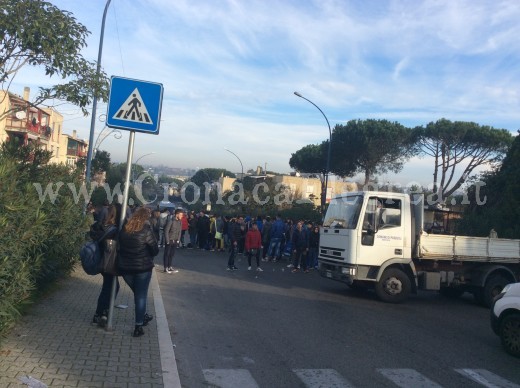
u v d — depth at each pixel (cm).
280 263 2058
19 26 775
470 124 3872
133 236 677
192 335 759
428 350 761
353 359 685
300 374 606
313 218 2811
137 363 573
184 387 538
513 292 785
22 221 580
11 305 557
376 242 1179
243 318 905
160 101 722
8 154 791
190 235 2508
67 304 851
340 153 4516
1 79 835
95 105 1755
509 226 1992
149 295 1048
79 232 1052
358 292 1348
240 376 584
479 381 621
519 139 2791
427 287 1202
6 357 554
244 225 2195
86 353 594
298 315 966
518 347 747
